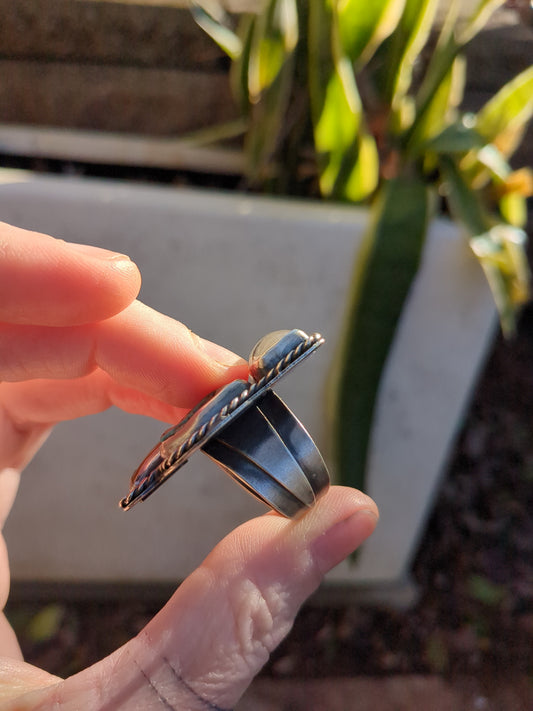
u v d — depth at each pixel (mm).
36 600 257
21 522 232
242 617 104
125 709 97
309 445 93
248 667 104
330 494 113
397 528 238
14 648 128
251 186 224
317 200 214
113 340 123
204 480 221
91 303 111
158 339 122
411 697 236
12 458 161
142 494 88
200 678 101
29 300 109
